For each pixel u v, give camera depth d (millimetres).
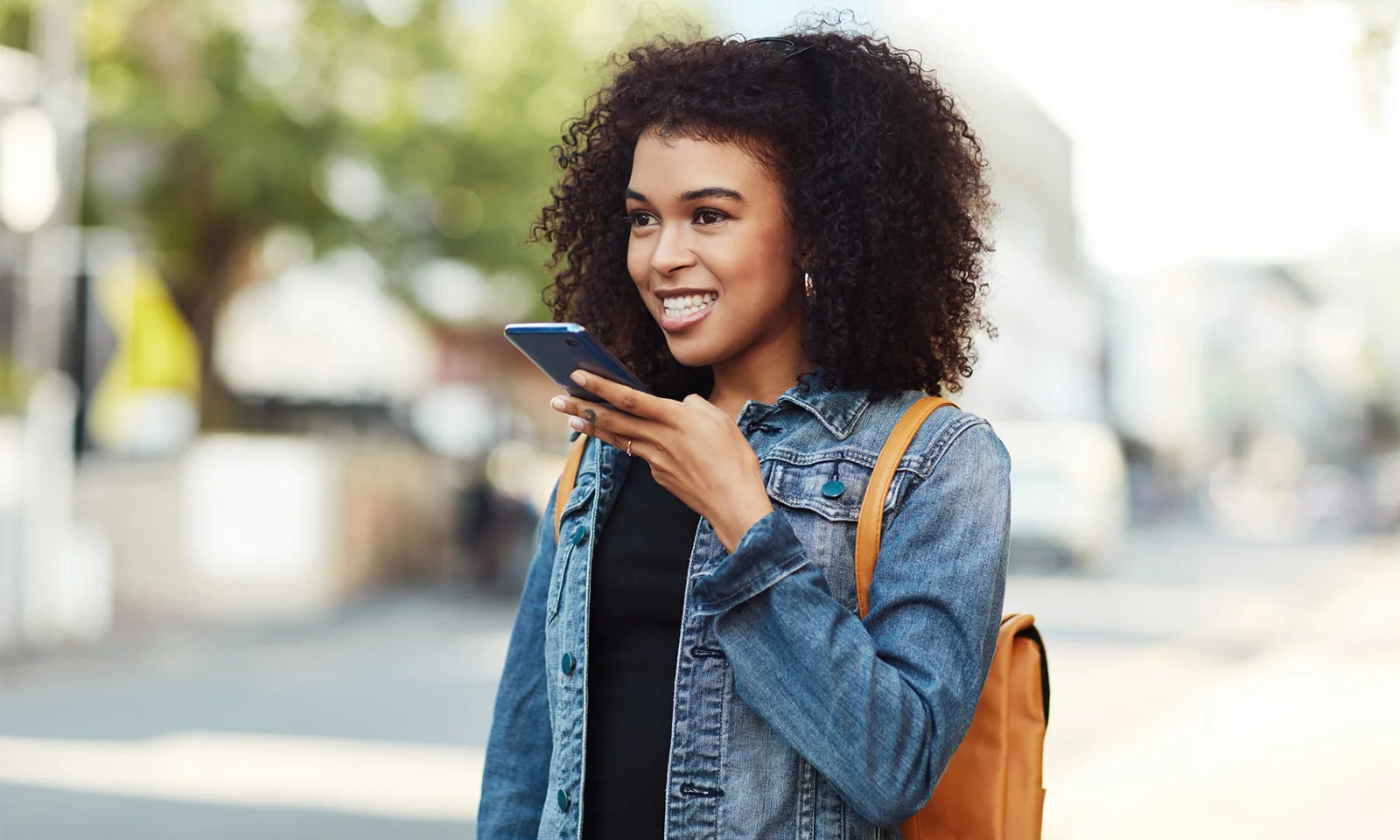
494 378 25484
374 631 13852
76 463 14688
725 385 1807
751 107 1659
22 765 7070
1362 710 8406
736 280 1677
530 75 17266
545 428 25828
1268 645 11930
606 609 1686
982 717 1704
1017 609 15062
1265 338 97125
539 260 17391
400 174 16609
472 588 17969
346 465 16406
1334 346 99188
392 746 7609
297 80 16734
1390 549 33594
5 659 11242
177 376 19422
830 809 1580
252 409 22484
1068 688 9414
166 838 5559
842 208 1679
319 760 7195
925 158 1741
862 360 1698
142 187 17609
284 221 17297
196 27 16391
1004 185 39062
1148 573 21703
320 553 15719
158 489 14742
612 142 1966
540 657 1878
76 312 14977
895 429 1648
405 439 22172
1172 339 85062
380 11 16984
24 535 11633
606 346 2002
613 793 1636
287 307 23297
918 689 1499
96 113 15883
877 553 1603
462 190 17500
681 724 1599
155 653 11883
